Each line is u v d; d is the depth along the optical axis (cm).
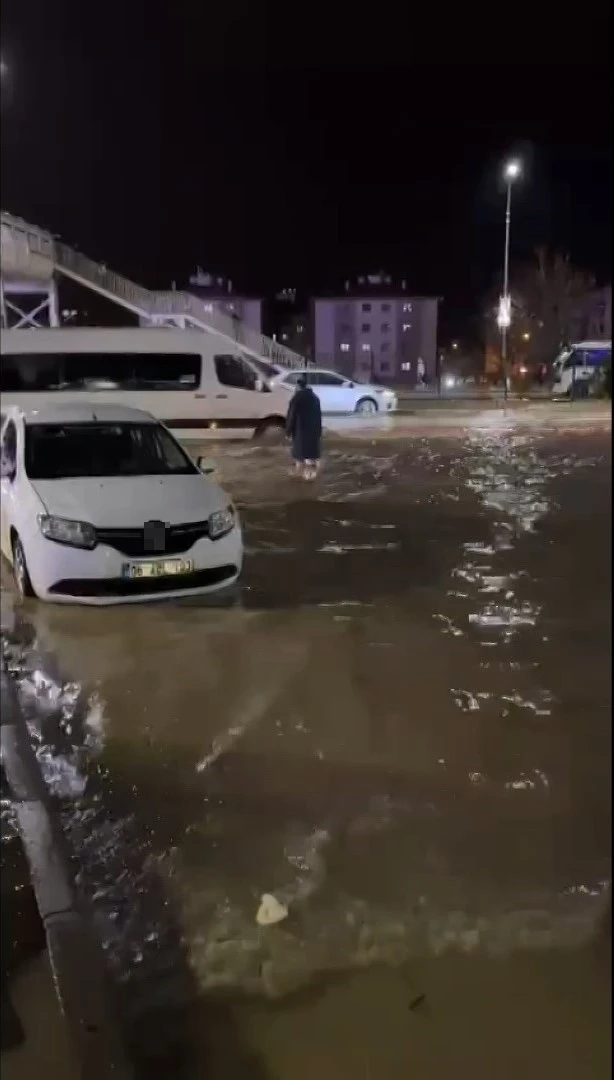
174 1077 273
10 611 716
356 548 943
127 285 3102
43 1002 306
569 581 801
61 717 512
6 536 790
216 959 319
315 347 7331
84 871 371
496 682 559
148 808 416
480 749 470
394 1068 273
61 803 423
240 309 7319
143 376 1919
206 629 670
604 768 448
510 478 1442
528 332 6550
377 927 333
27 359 1866
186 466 821
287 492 1316
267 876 365
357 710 518
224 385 1950
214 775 445
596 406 3316
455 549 934
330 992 303
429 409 3192
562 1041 281
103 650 622
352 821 403
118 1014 297
